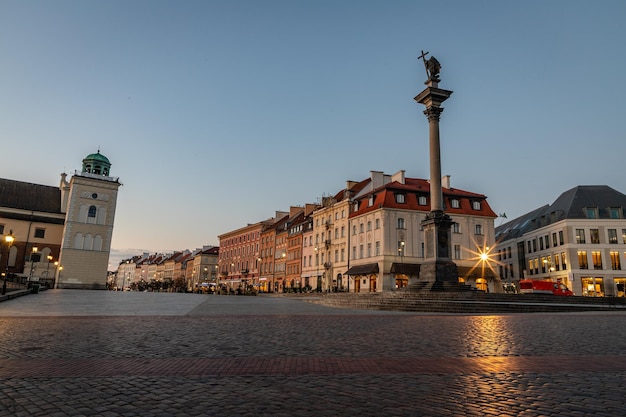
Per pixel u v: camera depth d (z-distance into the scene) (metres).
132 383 7.03
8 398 6.07
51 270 77.62
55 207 84.19
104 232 77.06
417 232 61.66
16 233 76.50
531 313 23.42
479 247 63.22
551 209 69.25
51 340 11.66
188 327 15.22
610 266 59.09
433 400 6.08
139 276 196.88
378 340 12.08
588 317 20.06
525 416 5.39
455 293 31.17
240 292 70.56
